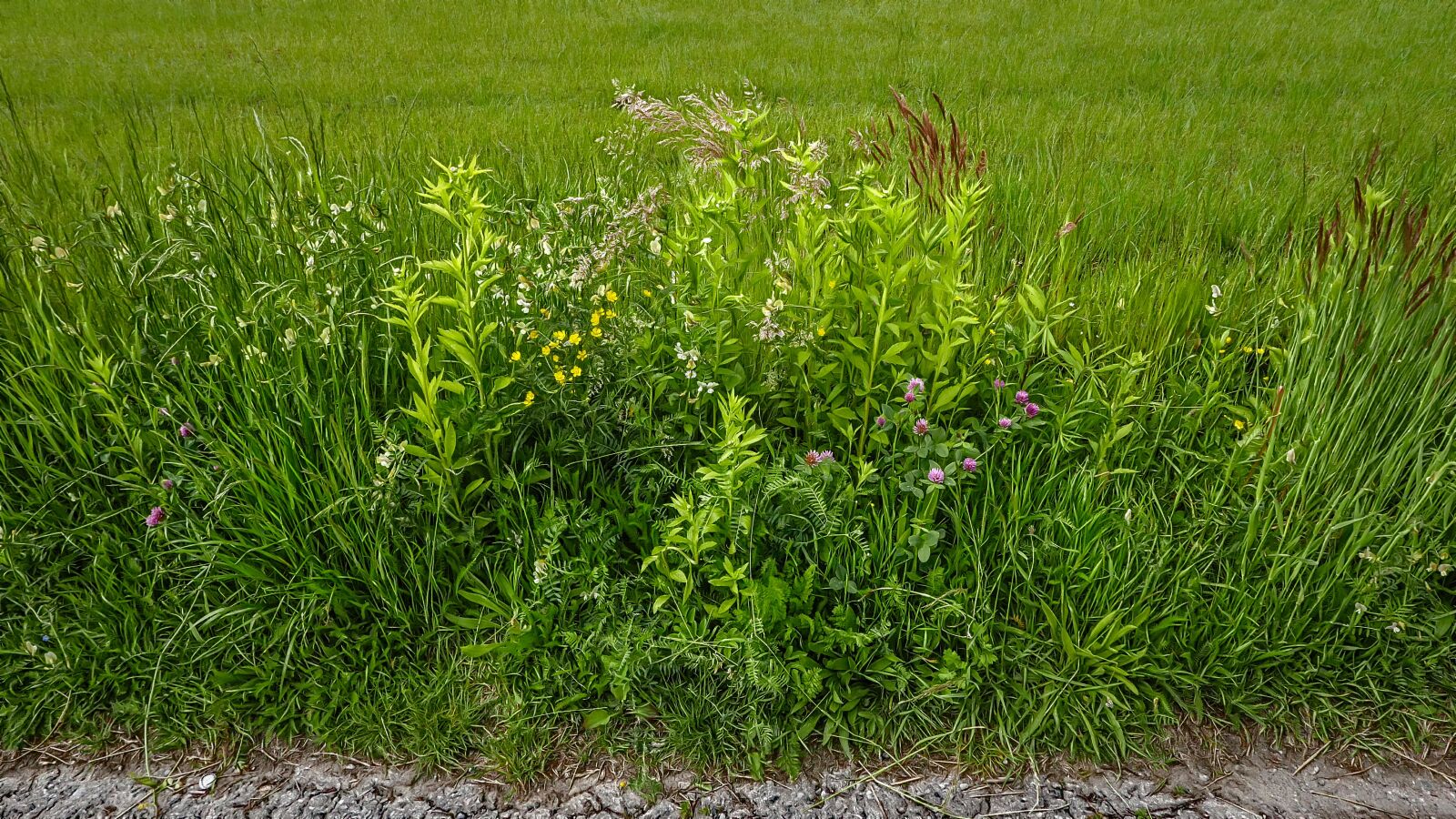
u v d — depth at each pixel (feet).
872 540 8.54
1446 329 8.79
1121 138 20.04
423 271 10.69
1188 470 9.49
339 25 35.91
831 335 9.67
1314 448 8.57
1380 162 16.20
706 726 7.55
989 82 26.58
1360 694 7.90
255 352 9.02
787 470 8.61
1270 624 8.14
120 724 7.73
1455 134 20.08
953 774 7.37
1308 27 33.12
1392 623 8.01
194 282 9.71
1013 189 15.07
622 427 9.12
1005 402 9.74
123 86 26.43
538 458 9.14
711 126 10.90
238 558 8.45
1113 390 10.21
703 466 8.44
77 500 9.04
